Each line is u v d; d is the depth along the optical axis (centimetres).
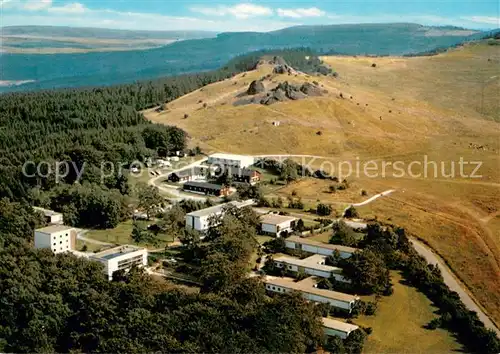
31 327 14712
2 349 14638
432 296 16700
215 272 16012
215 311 14238
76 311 15212
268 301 15075
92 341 14438
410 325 15238
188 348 13112
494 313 16450
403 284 17375
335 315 15462
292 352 13250
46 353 14350
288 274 17562
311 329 13962
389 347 14162
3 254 17338
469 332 14775
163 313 14575
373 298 16375
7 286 15975
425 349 14175
